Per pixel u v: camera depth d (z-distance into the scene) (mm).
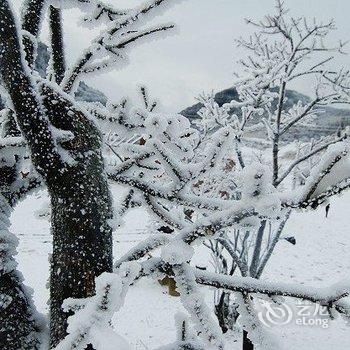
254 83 6898
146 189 1701
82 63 1748
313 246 15219
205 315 1403
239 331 8148
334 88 6582
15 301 1465
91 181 1382
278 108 6625
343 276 12328
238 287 1530
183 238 1454
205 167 1567
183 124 1936
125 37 1718
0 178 1610
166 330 8305
